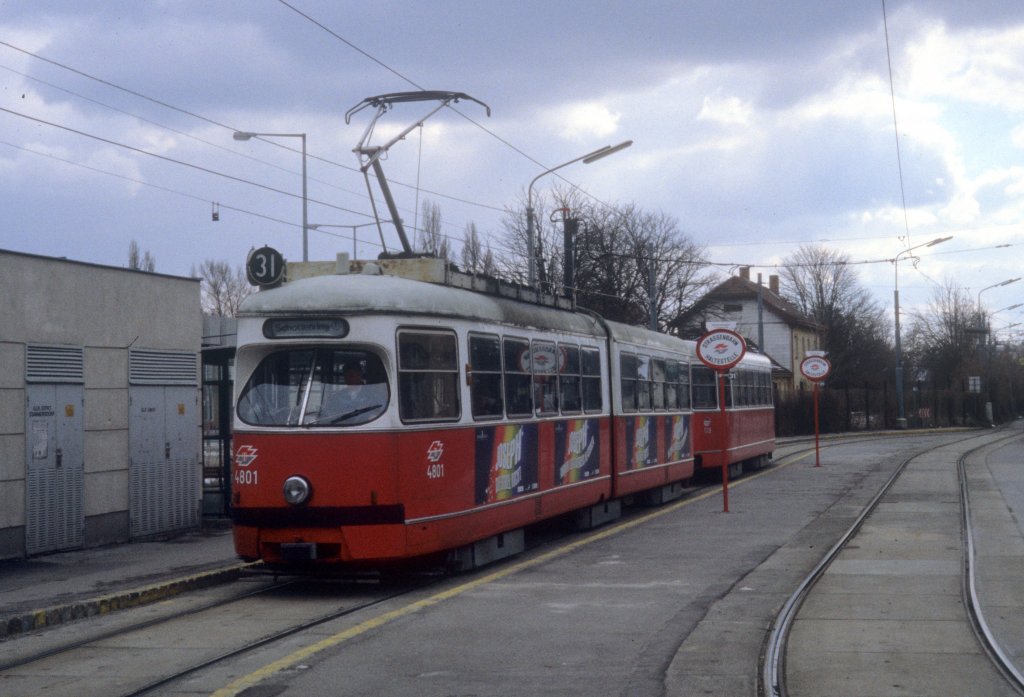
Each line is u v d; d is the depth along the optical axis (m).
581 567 13.59
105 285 15.62
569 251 30.77
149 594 11.71
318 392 11.64
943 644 9.10
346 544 11.30
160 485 16.55
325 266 12.98
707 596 11.41
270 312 11.72
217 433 19.34
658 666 8.35
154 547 15.34
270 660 8.64
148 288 16.45
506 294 14.85
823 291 93.31
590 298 50.12
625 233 54.75
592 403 17.59
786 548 15.09
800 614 10.45
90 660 8.81
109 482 15.56
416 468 11.69
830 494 23.34
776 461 35.50
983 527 17.45
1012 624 10.02
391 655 8.74
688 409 24.09
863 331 92.75
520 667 8.33
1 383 13.84
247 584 12.86
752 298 84.88
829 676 8.04
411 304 11.89
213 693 7.59
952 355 87.62
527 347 14.85
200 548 15.19
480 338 13.29
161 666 8.52
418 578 12.75
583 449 16.94
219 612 10.98
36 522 14.28
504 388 13.94
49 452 14.53
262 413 11.68
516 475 14.17
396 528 11.38
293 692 7.60
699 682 7.86
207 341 23.33
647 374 20.86
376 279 12.01
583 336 17.31
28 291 14.30
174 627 10.20
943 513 19.17
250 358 11.90
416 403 11.84
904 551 14.62
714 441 26.70
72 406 14.96
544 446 15.24
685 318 58.94
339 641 9.27
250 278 12.38
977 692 7.57
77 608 10.77
